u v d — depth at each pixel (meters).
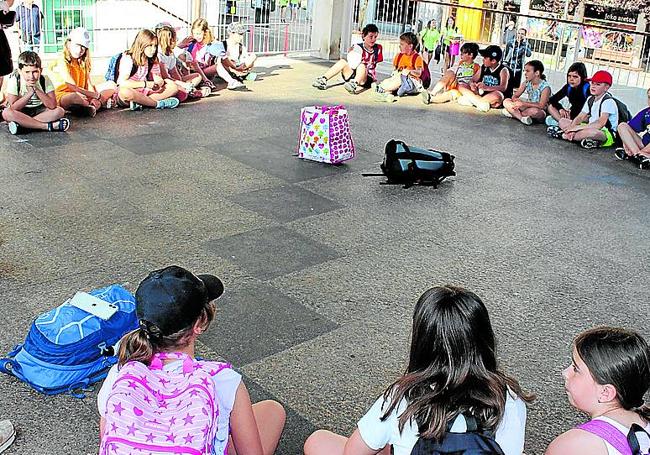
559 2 12.95
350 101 10.06
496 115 9.84
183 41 10.30
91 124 8.04
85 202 5.84
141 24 11.67
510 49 10.72
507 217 6.17
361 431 2.38
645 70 11.52
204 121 8.51
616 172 7.66
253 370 3.80
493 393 2.23
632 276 5.20
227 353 3.93
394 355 4.03
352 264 5.08
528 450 3.35
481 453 2.16
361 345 4.10
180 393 2.27
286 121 8.77
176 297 2.35
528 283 4.98
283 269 4.93
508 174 7.36
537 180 7.23
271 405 3.01
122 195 6.05
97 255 4.95
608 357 2.31
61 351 3.46
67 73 8.05
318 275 4.88
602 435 2.26
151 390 2.26
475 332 2.26
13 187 6.03
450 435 2.19
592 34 11.69
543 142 8.66
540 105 9.41
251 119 8.76
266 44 13.03
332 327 4.26
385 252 5.31
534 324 4.45
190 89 9.31
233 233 5.46
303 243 5.37
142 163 6.88
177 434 2.17
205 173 6.74
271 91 10.29
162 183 6.39
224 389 2.40
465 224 5.95
